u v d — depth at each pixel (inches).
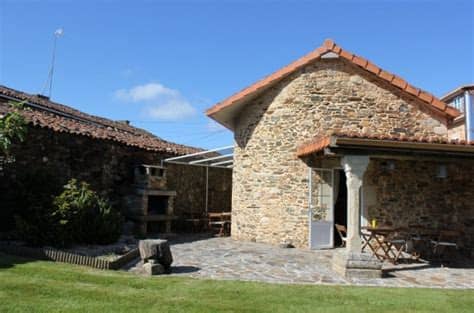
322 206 439.8
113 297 213.0
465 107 495.2
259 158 477.4
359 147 309.1
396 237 424.2
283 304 213.6
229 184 733.3
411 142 307.4
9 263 277.7
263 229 465.4
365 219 422.6
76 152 451.5
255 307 206.1
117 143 507.8
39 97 639.8
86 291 221.6
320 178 442.6
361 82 449.4
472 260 394.6
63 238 334.6
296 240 440.5
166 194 536.7
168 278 267.3
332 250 420.8
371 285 271.1
